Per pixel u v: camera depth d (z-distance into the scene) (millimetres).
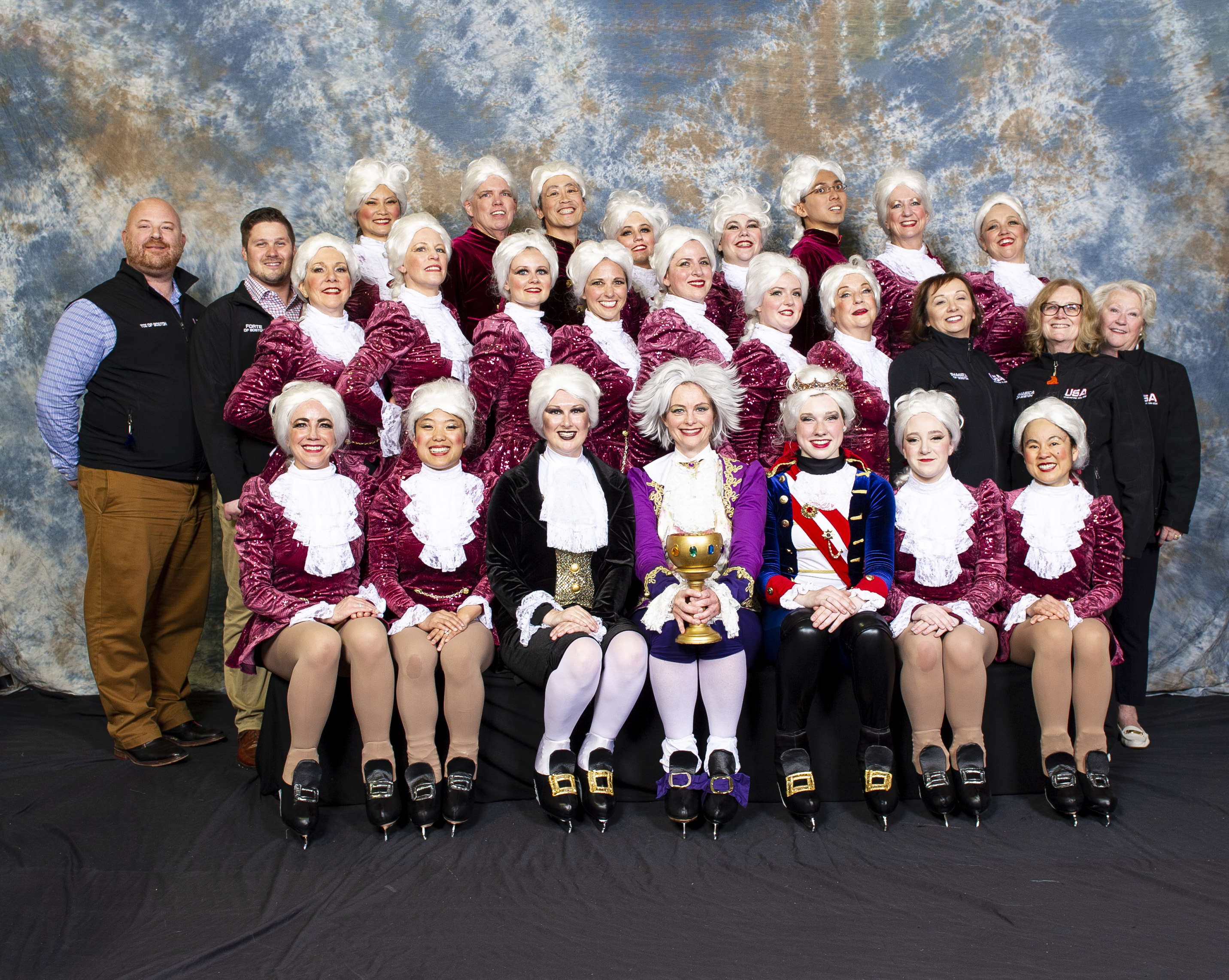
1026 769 3318
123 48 4750
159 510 3822
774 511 3342
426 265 3723
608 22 4973
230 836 2973
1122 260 4984
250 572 3102
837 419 3326
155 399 3820
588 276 3836
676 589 3053
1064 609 3207
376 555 3242
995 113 5016
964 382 3756
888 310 4301
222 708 4504
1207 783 3391
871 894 2541
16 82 4688
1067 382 3865
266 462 3672
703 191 5051
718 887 2596
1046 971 2146
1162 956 2207
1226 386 4867
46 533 4719
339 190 4902
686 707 3072
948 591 3328
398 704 3033
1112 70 4945
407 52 4914
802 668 3023
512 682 3230
